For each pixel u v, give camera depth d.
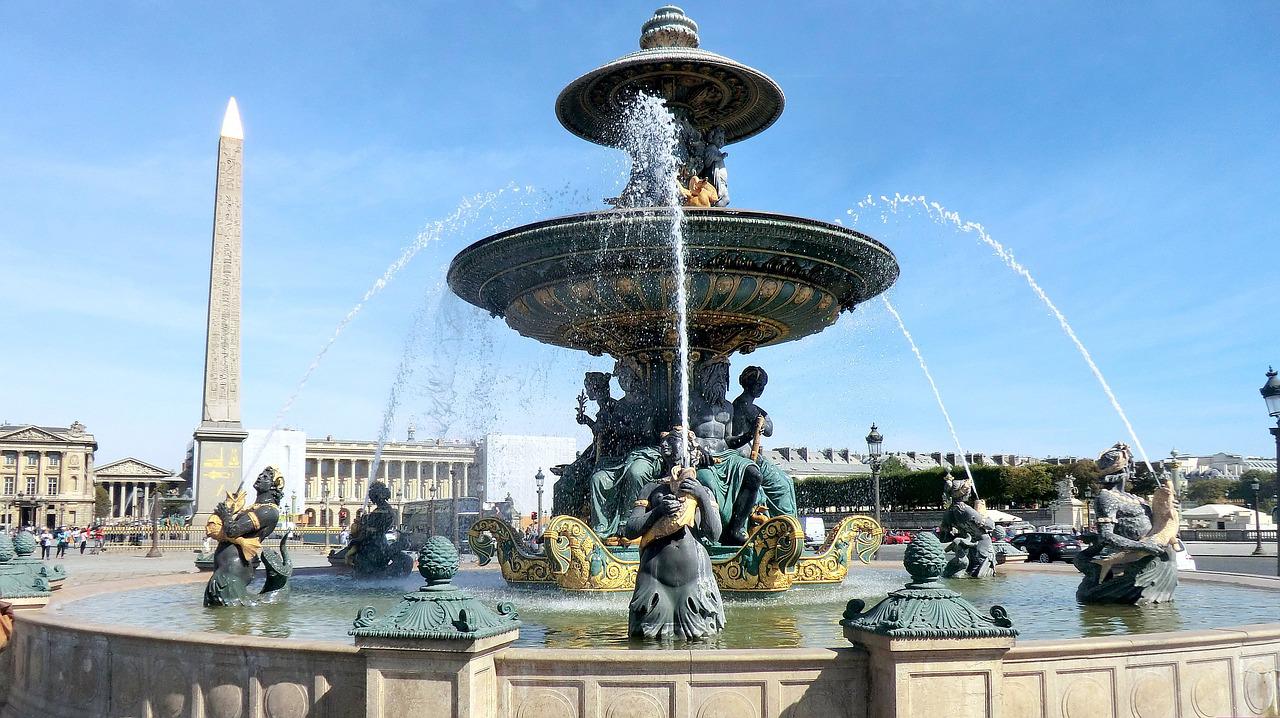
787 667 5.52
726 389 12.52
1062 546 32.12
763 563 10.27
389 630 5.29
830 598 10.89
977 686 5.35
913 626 5.32
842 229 11.12
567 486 12.80
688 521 7.43
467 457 71.25
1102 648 5.76
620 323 12.12
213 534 10.54
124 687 6.61
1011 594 11.71
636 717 5.48
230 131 45.00
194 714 6.14
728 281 11.23
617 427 12.48
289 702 5.77
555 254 11.09
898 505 61.28
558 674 5.55
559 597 10.51
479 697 5.34
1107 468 9.99
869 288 12.93
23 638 8.01
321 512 101.75
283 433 74.56
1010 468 64.50
